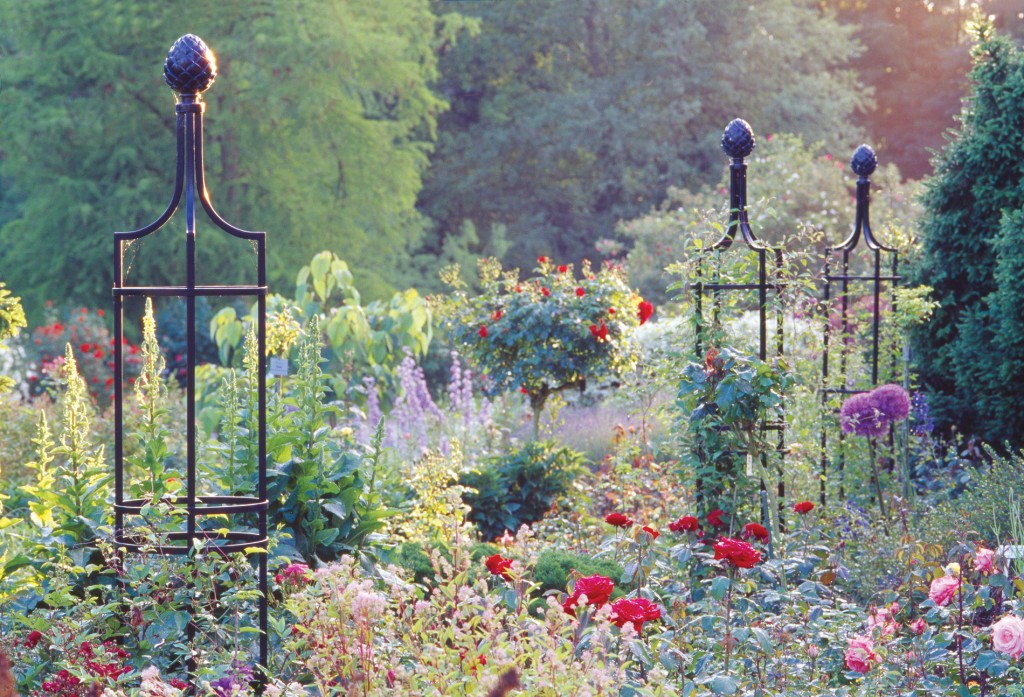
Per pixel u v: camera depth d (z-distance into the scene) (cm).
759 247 502
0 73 1748
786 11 2312
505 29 2523
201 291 324
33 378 1285
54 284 1788
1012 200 666
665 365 549
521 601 306
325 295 914
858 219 662
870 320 699
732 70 2252
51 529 357
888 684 327
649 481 577
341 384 746
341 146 1902
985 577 354
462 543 381
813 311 618
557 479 654
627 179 2259
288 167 1892
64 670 283
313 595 284
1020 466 500
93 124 1723
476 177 2409
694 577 455
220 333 903
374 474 442
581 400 1145
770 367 490
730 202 522
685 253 521
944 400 700
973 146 675
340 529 424
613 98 2375
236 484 405
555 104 2344
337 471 426
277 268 1795
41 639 314
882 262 799
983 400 667
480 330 748
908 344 671
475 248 2528
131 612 322
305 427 423
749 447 487
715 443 497
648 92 2300
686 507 528
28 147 1734
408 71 1909
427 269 2288
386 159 1950
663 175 2270
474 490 582
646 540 387
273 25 1734
